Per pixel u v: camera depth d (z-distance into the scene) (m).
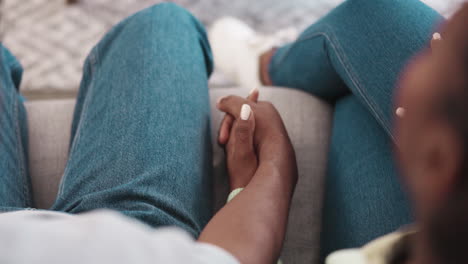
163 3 0.81
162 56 0.69
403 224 0.53
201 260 0.31
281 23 1.42
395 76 0.60
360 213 0.58
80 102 0.77
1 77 0.73
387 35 0.63
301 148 0.75
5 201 0.59
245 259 0.39
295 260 0.64
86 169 0.58
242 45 1.22
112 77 0.69
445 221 0.21
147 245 0.27
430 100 0.21
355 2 0.69
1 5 1.38
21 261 0.24
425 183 0.22
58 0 1.41
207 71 0.87
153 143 0.58
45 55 1.27
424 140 0.22
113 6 1.41
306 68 0.81
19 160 0.68
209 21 1.41
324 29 0.73
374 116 0.64
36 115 0.80
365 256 0.33
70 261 0.25
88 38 1.33
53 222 0.27
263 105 0.70
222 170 0.71
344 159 0.67
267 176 0.55
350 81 0.67
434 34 0.54
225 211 0.46
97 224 0.26
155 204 0.52
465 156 0.20
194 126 0.64
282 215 0.49
